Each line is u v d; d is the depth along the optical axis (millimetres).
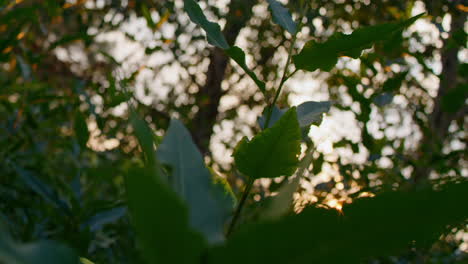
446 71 1723
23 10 1093
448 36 1449
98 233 1226
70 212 1068
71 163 1595
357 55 697
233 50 722
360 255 371
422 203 353
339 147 1579
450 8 1620
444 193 351
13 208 1237
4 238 345
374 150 1512
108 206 1079
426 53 1760
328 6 2445
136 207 348
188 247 357
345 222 357
